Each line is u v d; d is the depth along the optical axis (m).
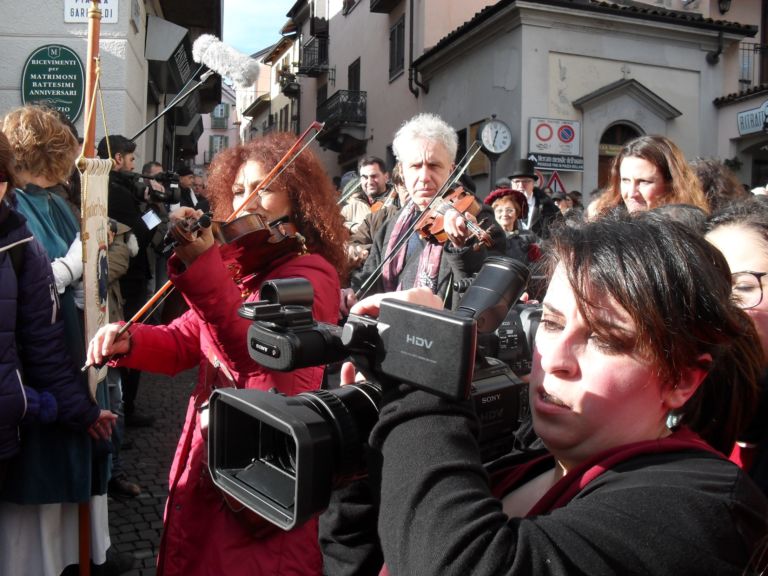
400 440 0.90
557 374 0.96
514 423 1.12
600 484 0.90
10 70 6.27
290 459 1.06
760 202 1.51
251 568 1.70
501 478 1.19
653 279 0.90
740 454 1.47
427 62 14.91
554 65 11.95
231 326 1.72
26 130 2.57
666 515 0.81
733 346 1.13
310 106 26.34
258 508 0.97
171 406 5.90
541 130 11.80
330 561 1.20
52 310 2.26
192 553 1.78
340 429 0.96
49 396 2.24
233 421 1.06
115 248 4.19
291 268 1.89
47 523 2.40
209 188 2.33
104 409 2.80
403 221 2.90
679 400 0.96
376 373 0.97
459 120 13.95
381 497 0.89
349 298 2.50
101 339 1.95
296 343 0.97
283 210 2.07
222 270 1.72
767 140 12.46
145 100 8.93
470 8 15.41
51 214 2.67
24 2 6.25
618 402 0.93
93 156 2.44
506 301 1.11
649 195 2.66
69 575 2.59
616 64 12.37
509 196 4.74
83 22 6.32
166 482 4.20
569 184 12.15
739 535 0.83
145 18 8.77
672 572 0.78
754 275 1.39
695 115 12.99
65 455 2.32
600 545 0.80
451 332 0.85
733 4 14.02
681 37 12.74
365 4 19.92
